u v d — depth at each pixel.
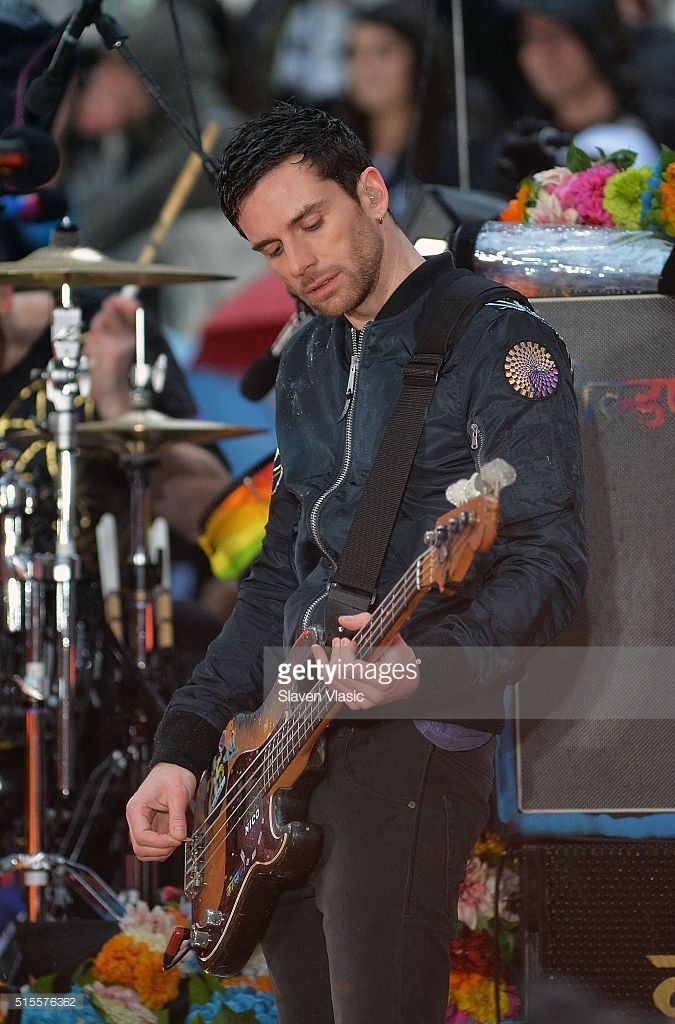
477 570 7.05
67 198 18.50
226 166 7.38
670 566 8.84
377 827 6.88
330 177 7.25
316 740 7.03
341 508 7.37
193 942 7.81
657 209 9.55
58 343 13.69
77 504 15.23
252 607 8.20
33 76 14.48
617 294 9.06
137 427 14.34
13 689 13.77
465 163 14.21
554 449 6.90
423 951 6.75
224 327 19.33
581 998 8.68
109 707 14.41
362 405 7.42
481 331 7.13
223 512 14.90
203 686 8.13
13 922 12.91
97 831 14.02
